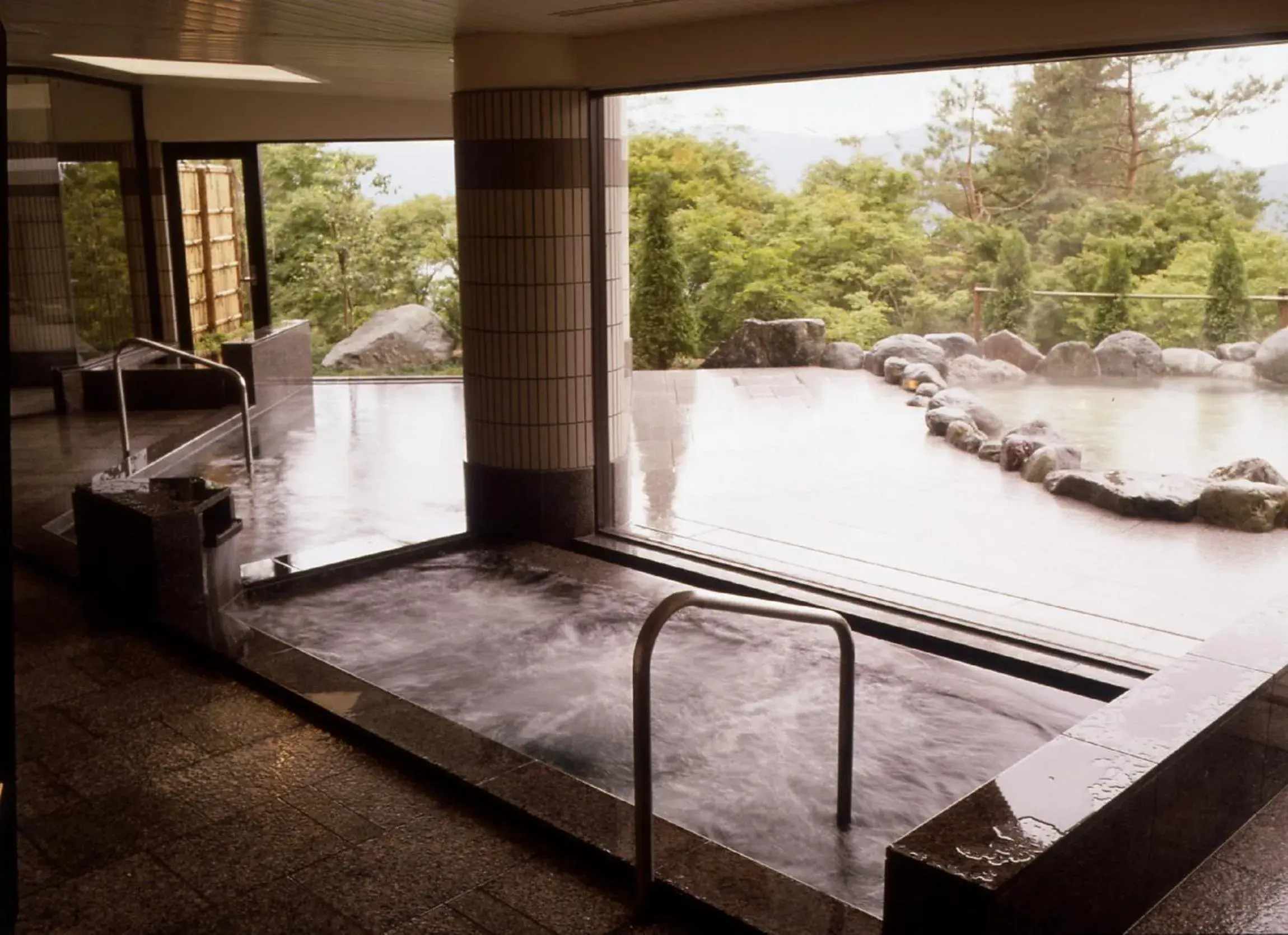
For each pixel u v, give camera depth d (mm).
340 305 16906
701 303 16156
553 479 6184
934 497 7215
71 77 8953
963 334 13023
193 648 4566
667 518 6727
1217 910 2500
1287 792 3051
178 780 3537
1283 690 2930
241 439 9039
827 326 15750
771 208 16281
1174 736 2531
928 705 4211
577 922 2783
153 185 10180
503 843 3158
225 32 5930
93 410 9383
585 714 4152
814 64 4922
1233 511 6414
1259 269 11227
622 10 4930
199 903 2871
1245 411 9211
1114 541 6176
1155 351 11156
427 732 3732
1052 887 2123
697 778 3672
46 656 4547
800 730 4023
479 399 6262
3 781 2895
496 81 5758
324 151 16516
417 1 4785
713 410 10375
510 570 5824
